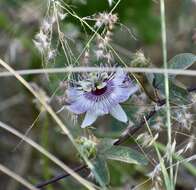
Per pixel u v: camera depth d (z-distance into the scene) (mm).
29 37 940
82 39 758
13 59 933
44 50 683
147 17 942
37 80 894
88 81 659
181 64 669
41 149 644
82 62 686
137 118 668
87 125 649
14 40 942
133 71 643
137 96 671
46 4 743
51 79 683
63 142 942
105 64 678
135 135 702
